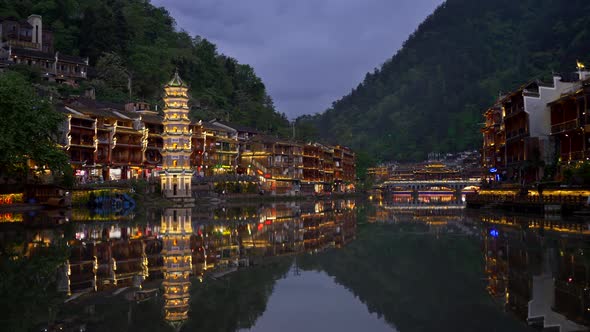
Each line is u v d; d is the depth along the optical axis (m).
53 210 76.12
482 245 37.12
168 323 17.47
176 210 85.81
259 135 162.38
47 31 152.62
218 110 188.88
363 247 38.31
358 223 61.78
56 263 29.05
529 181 81.81
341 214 81.56
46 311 18.78
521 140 83.56
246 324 17.55
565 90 81.12
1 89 59.34
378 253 34.97
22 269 27.08
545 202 62.22
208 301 20.75
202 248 36.81
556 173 73.38
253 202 125.50
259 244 40.09
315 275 27.00
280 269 28.83
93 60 166.88
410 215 76.81
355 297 21.73
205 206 102.50
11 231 45.66
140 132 117.25
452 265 29.20
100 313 18.59
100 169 109.38
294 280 25.64
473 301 20.58
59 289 22.50
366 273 27.42
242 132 159.38
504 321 17.56
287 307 20.06
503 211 77.25
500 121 103.62
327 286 24.14
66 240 39.66
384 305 20.30
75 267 27.89
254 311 19.34
